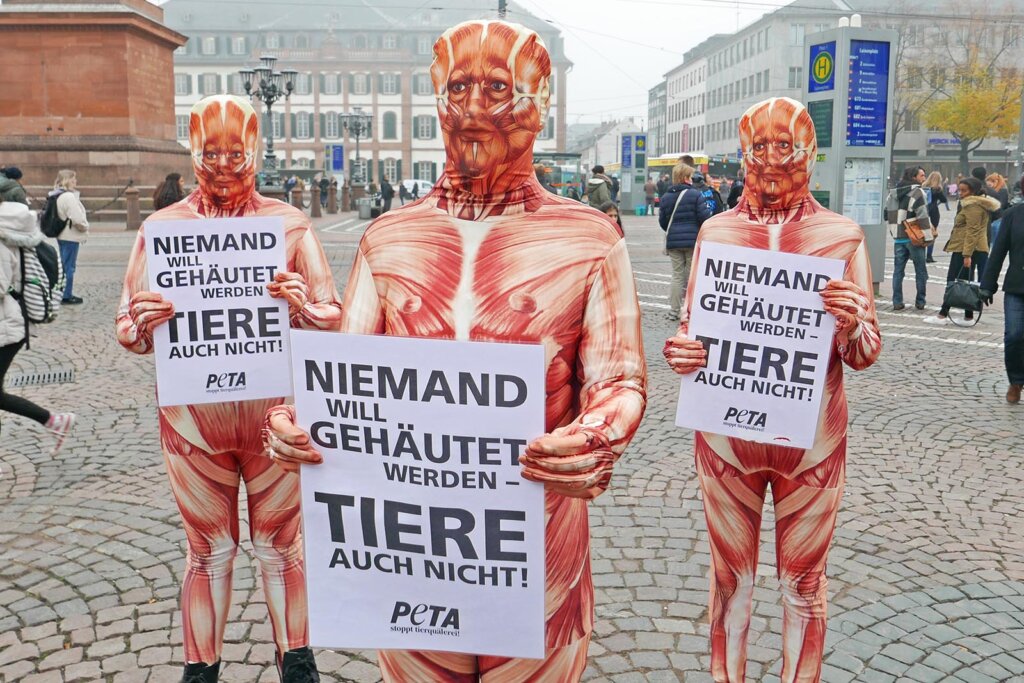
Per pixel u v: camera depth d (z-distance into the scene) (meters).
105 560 4.21
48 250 5.62
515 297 1.75
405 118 84.00
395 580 1.77
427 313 1.78
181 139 88.44
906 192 11.89
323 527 1.78
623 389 1.71
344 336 1.70
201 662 2.88
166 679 3.22
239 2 90.75
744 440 2.73
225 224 2.83
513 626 1.74
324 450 1.76
